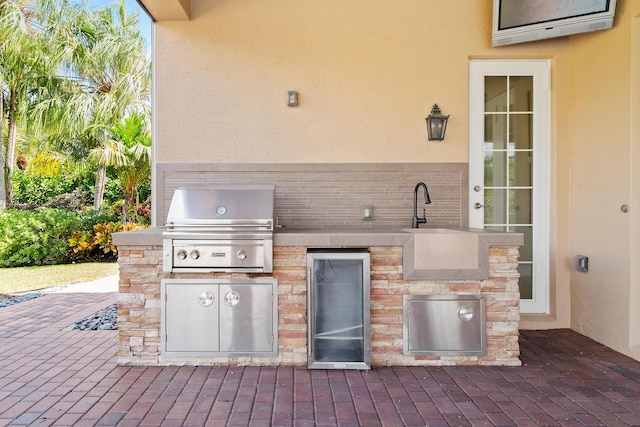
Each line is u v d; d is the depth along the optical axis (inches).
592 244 148.7
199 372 117.6
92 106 451.8
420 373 117.6
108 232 371.6
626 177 134.0
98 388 106.8
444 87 158.6
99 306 195.9
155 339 122.6
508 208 164.4
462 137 159.0
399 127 158.4
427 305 122.6
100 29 474.0
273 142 157.5
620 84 136.0
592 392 105.3
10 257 342.3
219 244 119.2
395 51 158.2
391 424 89.8
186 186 130.3
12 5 422.3
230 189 128.3
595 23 138.9
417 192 159.2
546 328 160.4
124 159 414.0
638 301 131.6
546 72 162.2
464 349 122.9
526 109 164.2
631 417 92.7
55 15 444.5
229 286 121.6
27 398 101.2
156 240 120.6
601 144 144.4
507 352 123.6
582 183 153.9
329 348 123.7
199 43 156.3
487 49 158.4
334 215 157.8
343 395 103.6
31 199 482.9
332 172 158.1
